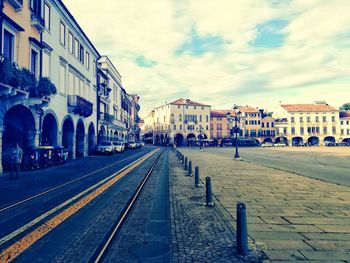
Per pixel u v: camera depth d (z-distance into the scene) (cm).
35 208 741
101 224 602
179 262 409
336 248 460
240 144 8750
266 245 474
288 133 9362
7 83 1346
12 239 514
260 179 1279
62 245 483
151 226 587
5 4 1484
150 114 11456
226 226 579
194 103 9181
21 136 1764
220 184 1132
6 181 1226
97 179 1287
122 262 412
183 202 806
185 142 8869
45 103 1780
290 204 775
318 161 2564
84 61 3002
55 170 1669
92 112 3073
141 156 3175
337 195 902
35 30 1816
